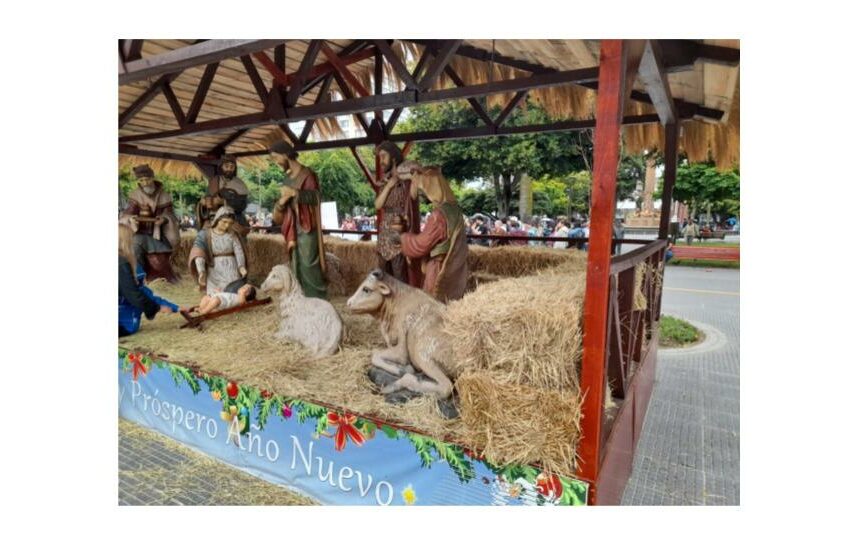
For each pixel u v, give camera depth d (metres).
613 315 2.12
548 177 14.82
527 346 1.90
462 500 2.08
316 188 3.91
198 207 5.70
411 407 2.31
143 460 2.97
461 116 13.23
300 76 3.97
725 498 2.58
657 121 4.39
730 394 3.97
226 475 2.80
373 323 3.73
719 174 12.45
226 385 2.83
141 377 3.31
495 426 1.95
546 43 3.81
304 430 2.52
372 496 2.34
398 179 3.83
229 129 4.61
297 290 3.23
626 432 2.53
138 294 3.68
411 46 5.03
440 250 3.18
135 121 6.36
